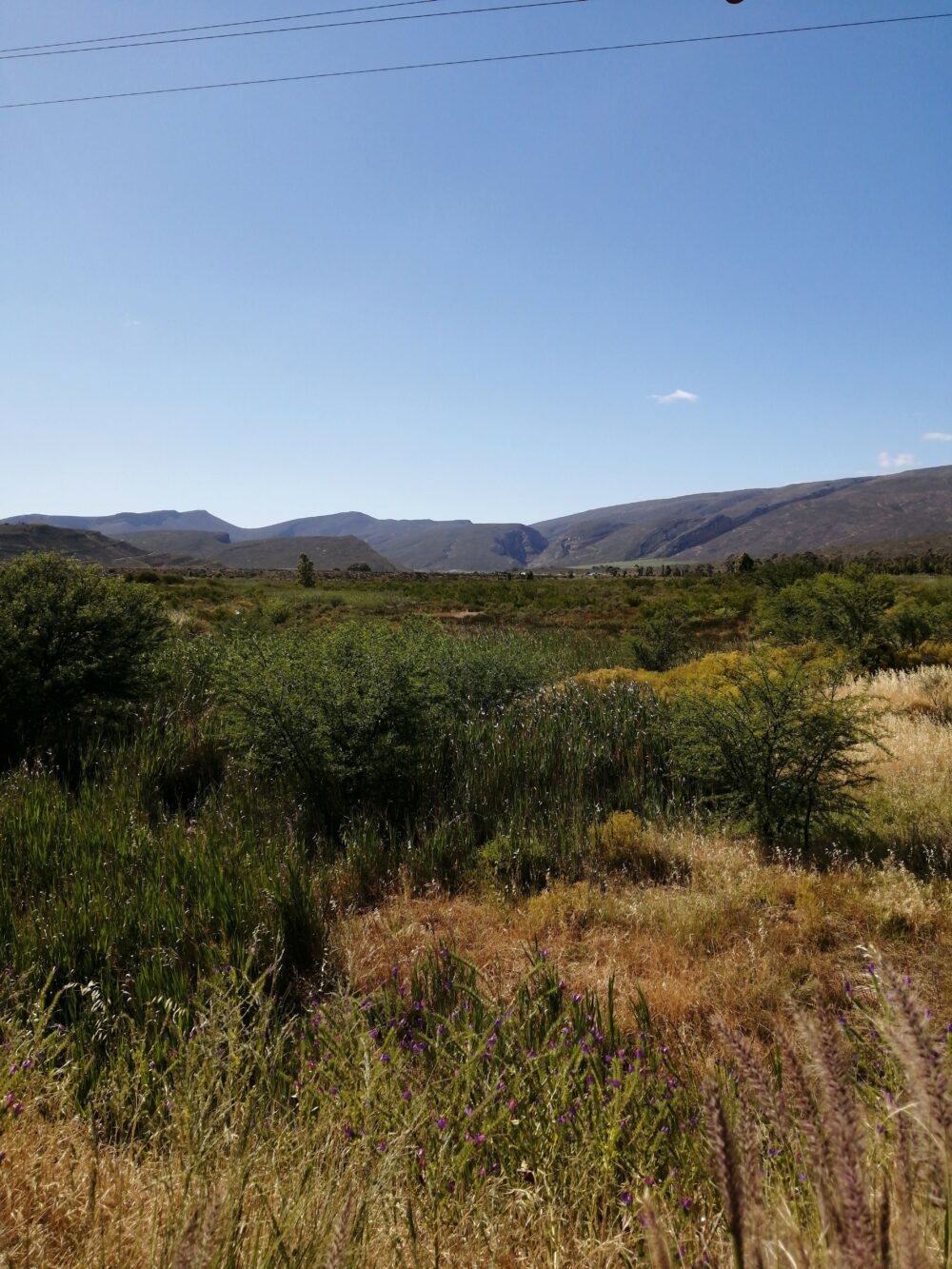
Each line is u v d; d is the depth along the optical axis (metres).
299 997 4.19
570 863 6.02
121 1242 1.96
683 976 4.34
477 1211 2.26
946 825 6.36
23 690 8.46
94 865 5.16
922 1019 1.37
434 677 8.64
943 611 17.64
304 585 57.56
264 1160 2.39
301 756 7.34
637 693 10.27
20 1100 2.68
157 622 9.73
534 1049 3.21
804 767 6.50
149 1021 3.50
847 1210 1.12
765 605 19.20
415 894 5.77
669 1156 2.61
